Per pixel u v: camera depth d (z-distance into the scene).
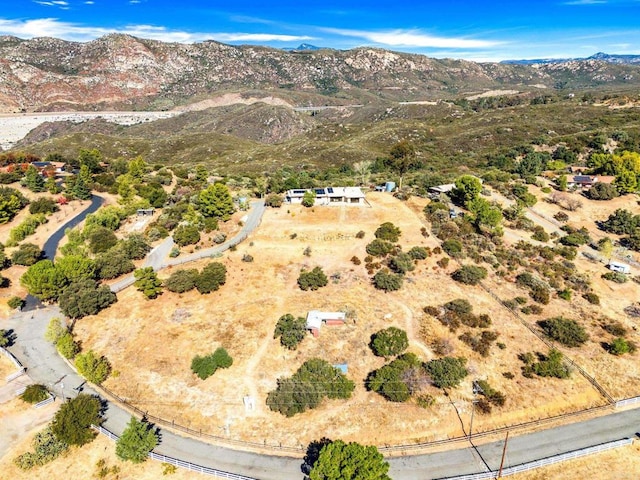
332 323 62.66
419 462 44.19
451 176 127.31
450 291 70.56
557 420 49.06
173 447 46.16
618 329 62.03
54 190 106.00
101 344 60.47
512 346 59.25
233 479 42.28
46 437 45.78
